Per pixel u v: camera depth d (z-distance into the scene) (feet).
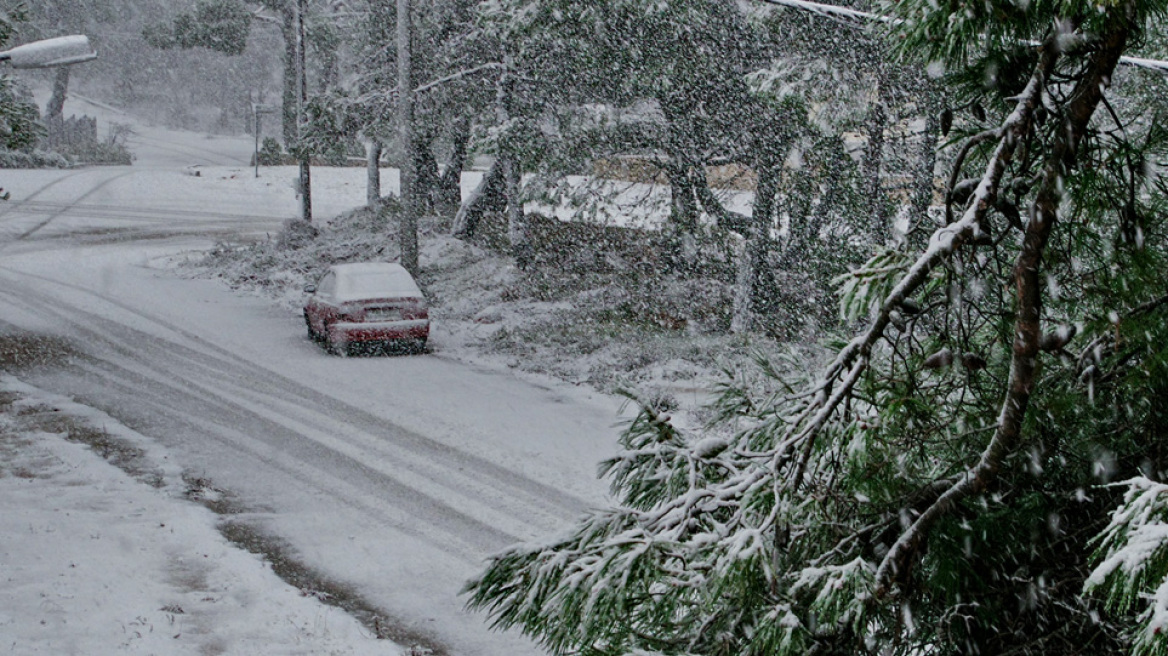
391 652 27.58
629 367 60.18
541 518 37.81
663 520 10.55
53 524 35.53
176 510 37.63
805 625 9.92
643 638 10.24
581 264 90.89
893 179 52.19
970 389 11.27
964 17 9.16
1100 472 10.59
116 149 216.95
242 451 45.14
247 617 29.27
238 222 142.82
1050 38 9.09
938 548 10.43
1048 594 10.39
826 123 50.37
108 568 32.04
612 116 68.85
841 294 10.25
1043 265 10.59
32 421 48.67
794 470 10.41
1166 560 6.64
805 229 62.44
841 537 10.98
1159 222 10.59
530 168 75.46
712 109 64.03
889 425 10.69
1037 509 10.52
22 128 63.82
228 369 60.59
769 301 67.41
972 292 10.60
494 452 45.37
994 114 10.66
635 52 62.49
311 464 43.57
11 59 26.07
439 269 93.66
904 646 10.56
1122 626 9.74
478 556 34.37
